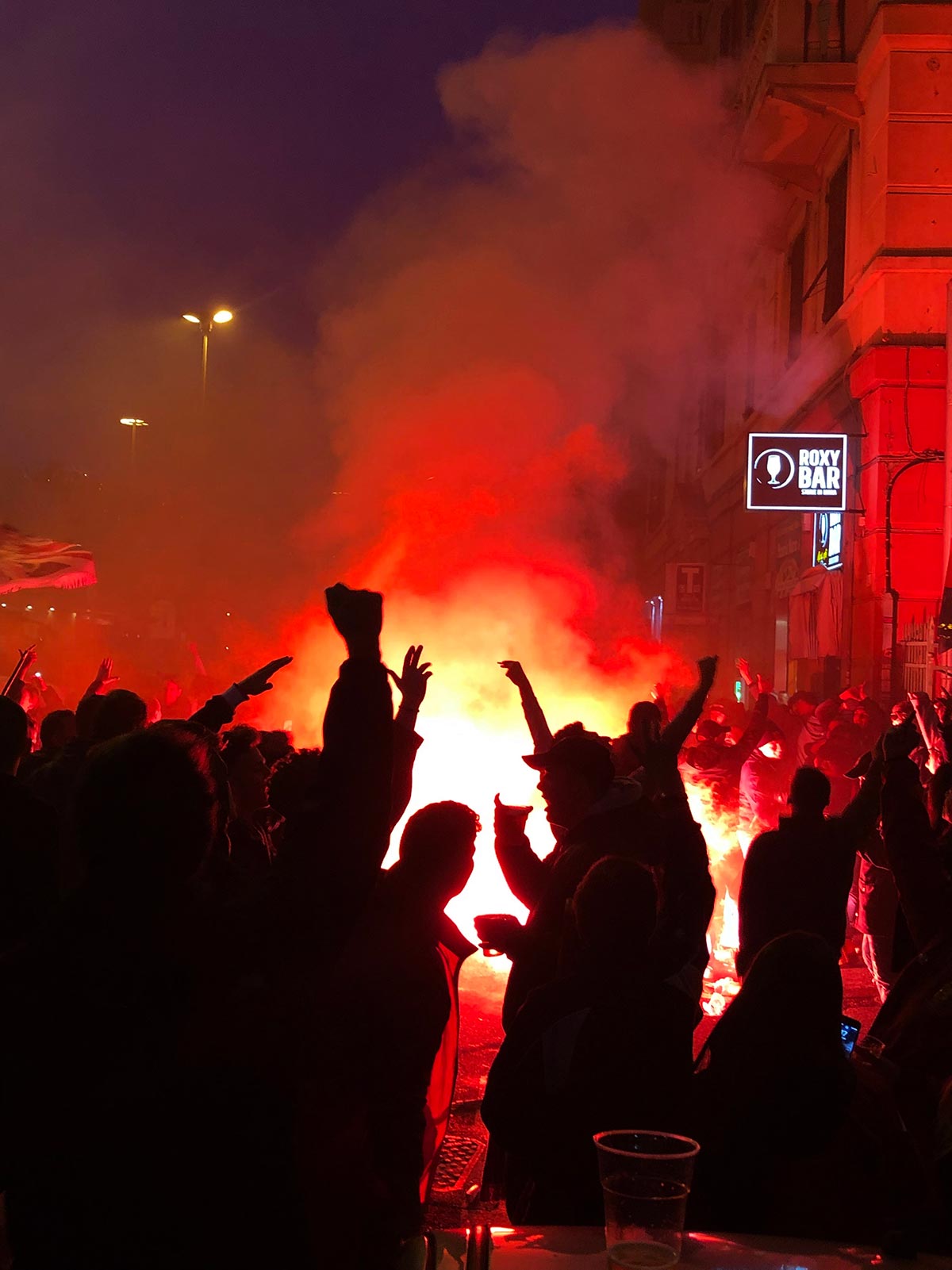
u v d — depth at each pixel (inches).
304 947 72.7
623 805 162.1
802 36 679.7
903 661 567.5
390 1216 111.7
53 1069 66.7
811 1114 106.6
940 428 591.5
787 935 111.6
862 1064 121.5
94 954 68.0
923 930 157.3
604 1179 77.5
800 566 784.9
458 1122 218.2
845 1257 89.5
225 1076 67.9
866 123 641.6
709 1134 109.5
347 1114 112.4
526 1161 119.0
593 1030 117.8
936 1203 105.7
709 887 141.6
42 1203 67.1
